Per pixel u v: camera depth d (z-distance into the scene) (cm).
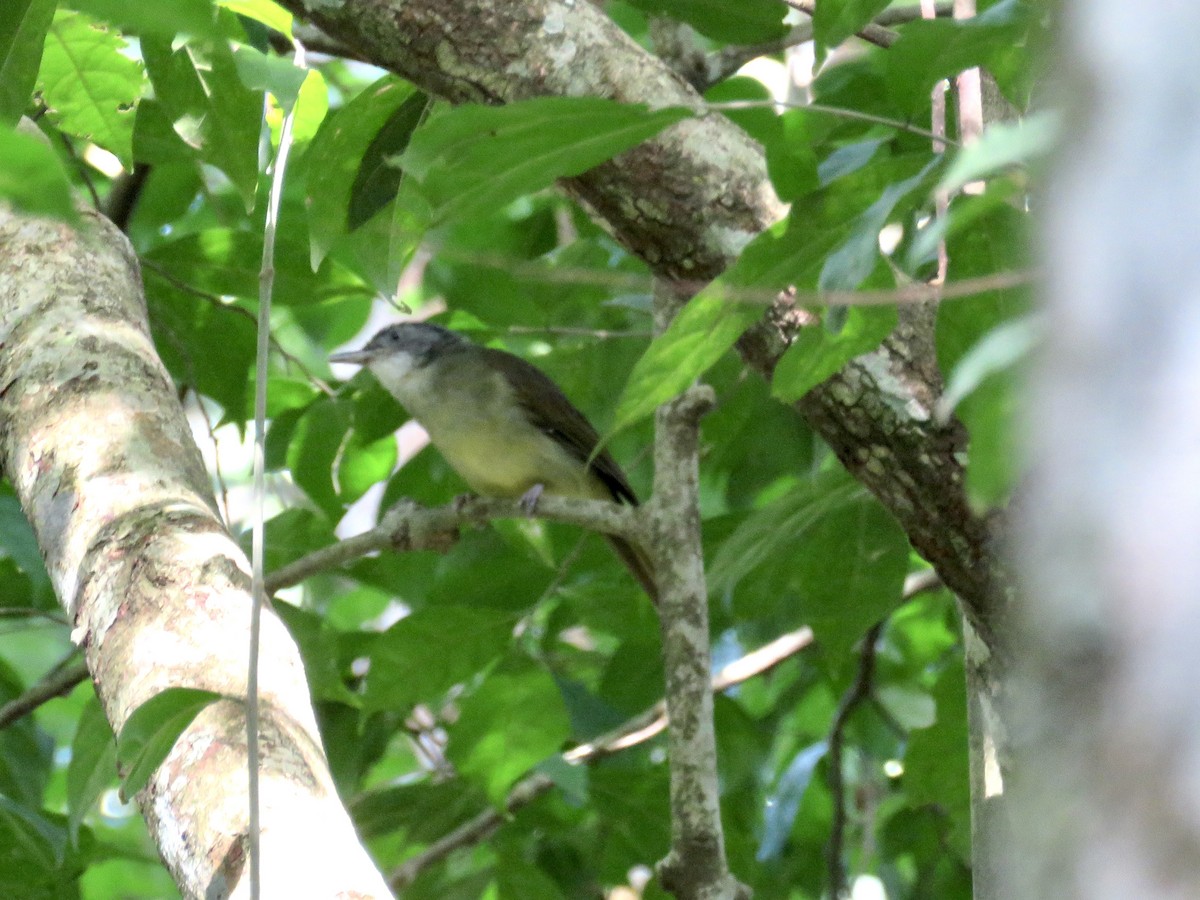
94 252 654
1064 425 186
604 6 871
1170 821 173
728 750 1188
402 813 1062
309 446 1115
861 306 523
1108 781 177
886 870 1197
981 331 507
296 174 1045
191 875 423
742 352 653
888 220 488
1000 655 618
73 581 520
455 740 902
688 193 629
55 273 634
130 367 597
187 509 529
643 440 1347
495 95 630
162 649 480
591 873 1183
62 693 900
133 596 498
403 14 625
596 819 1186
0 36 549
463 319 1167
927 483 614
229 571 505
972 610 626
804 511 992
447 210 488
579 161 475
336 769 1027
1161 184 184
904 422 610
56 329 608
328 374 1481
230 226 1284
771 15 840
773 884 1192
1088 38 192
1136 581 178
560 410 1196
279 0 643
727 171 630
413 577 1175
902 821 1199
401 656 918
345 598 1436
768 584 1075
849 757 1369
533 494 848
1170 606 176
